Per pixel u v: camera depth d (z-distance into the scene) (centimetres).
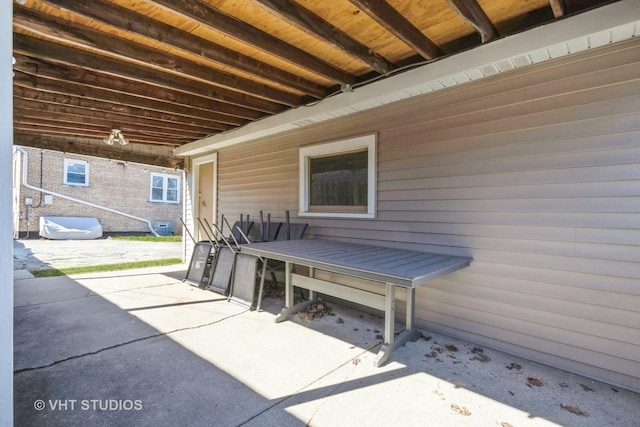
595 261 237
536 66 259
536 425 187
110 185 1332
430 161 321
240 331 319
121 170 1362
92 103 382
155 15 225
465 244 298
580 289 243
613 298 231
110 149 641
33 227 1141
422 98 326
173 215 1544
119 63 287
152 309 382
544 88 256
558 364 252
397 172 346
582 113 241
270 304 408
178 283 508
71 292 452
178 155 699
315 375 239
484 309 288
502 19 242
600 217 235
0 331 113
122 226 1370
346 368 250
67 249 917
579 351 244
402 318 348
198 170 700
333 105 371
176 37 241
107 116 443
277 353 273
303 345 289
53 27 220
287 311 356
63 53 259
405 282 220
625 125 225
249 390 220
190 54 257
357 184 392
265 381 230
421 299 329
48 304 397
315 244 383
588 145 238
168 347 282
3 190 112
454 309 306
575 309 245
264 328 328
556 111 251
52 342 289
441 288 314
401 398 212
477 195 291
